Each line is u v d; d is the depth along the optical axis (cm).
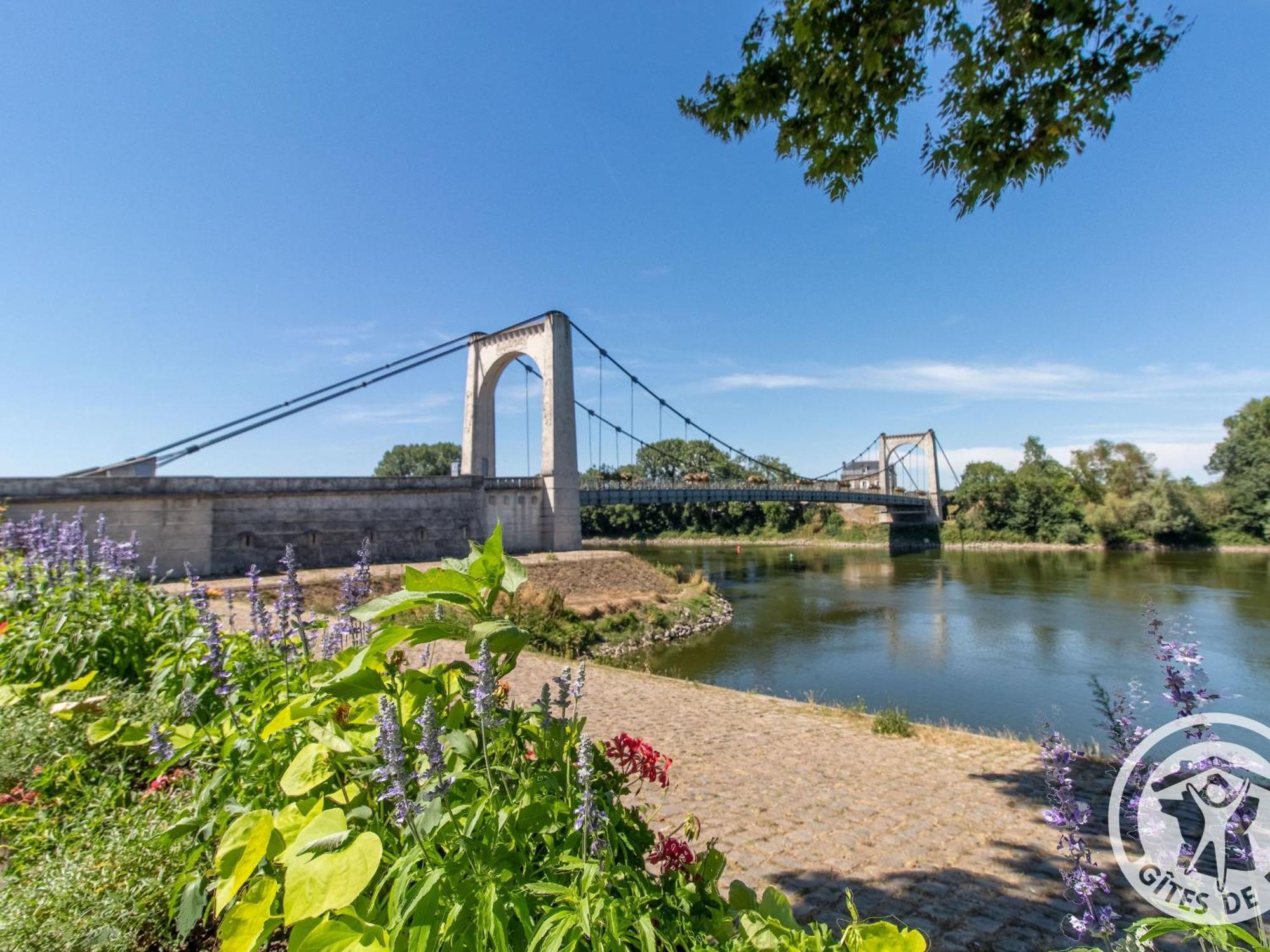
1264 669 1847
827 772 650
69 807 323
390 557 2955
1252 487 5831
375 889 205
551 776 239
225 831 234
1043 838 500
